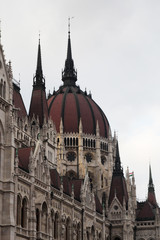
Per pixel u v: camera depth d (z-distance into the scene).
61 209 132.88
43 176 123.12
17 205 107.38
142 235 185.38
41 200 118.38
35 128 166.12
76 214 145.88
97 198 181.12
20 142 147.62
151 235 183.88
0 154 101.06
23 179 110.19
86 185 158.25
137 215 190.50
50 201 124.00
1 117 102.88
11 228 97.50
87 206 155.88
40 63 185.75
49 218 122.38
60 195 134.00
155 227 184.12
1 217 98.38
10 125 104.12
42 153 124.19
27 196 112.31
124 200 183.88
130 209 183.25
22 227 109.25
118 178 195.00
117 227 180.38
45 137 170.25
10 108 105.69
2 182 100.25
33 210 112.75
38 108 176.75
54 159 179.50
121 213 182.00
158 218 184.75
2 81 105.19
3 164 101.69
